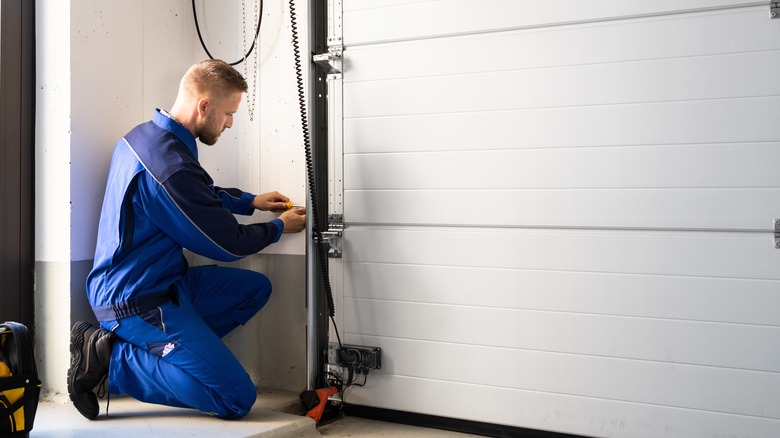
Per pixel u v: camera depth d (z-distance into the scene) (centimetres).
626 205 259
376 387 304
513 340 278
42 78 289
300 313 317
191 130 276
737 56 243
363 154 304
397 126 297
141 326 256
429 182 292
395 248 299
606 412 264
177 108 276
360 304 306
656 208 255
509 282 278
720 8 245
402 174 297
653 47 254
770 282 240
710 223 248
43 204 291
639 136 257
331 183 311
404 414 300
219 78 268
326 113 313
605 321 263
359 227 306
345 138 308
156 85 322
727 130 245
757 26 241
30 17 290
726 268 246
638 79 257
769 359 241
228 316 307
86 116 289
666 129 253
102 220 269
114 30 300
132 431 241
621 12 258
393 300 300
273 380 324
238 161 334
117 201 258
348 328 309
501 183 279
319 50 314
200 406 256
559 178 269
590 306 265
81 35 286
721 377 247
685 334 252
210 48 340
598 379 265
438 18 288
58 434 237
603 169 262
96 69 292
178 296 264
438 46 289
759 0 240
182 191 251
